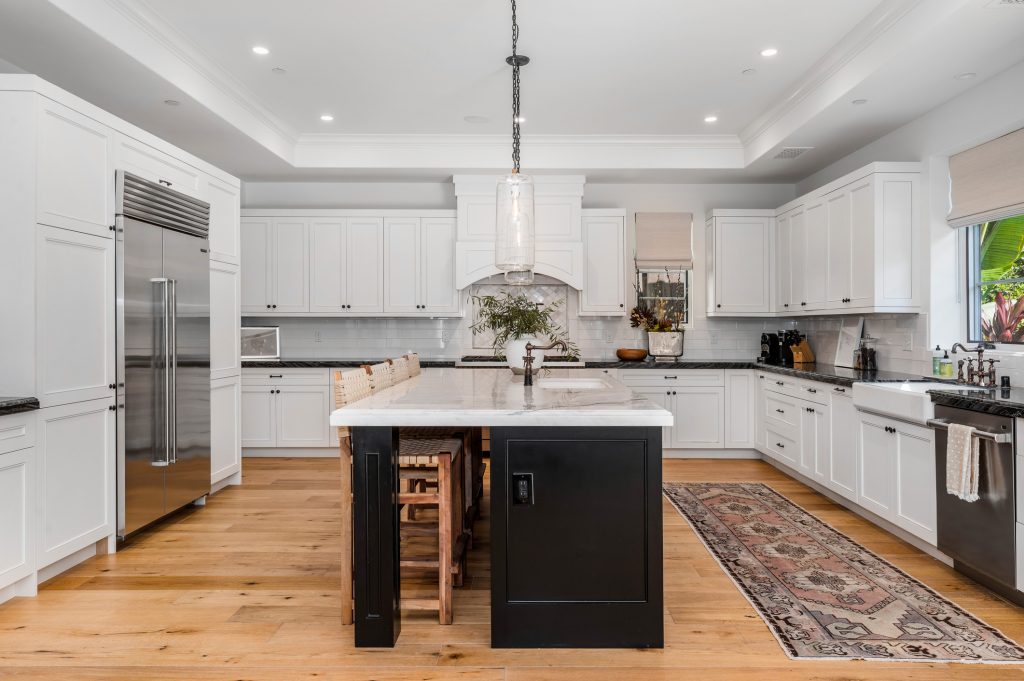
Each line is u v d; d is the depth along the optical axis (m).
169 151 3.86
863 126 4.45
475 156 5.71
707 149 5.70
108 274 3.29
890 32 3.32
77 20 3.02
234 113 4.55
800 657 2.23
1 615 2.59
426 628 2.48
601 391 2.95
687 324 6.40
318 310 6.11
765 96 4.59
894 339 4.54
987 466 2.73
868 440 3.74
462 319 6.41
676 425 5.80
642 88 4.43
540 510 2.33
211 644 2.35
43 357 2.85
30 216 2.80
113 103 4.09
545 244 5.95
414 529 2.64
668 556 3.27
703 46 3.76
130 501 3.40
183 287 3.92
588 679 2.10
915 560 3.21
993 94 3.57
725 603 2.69
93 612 2.62
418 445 2.74
